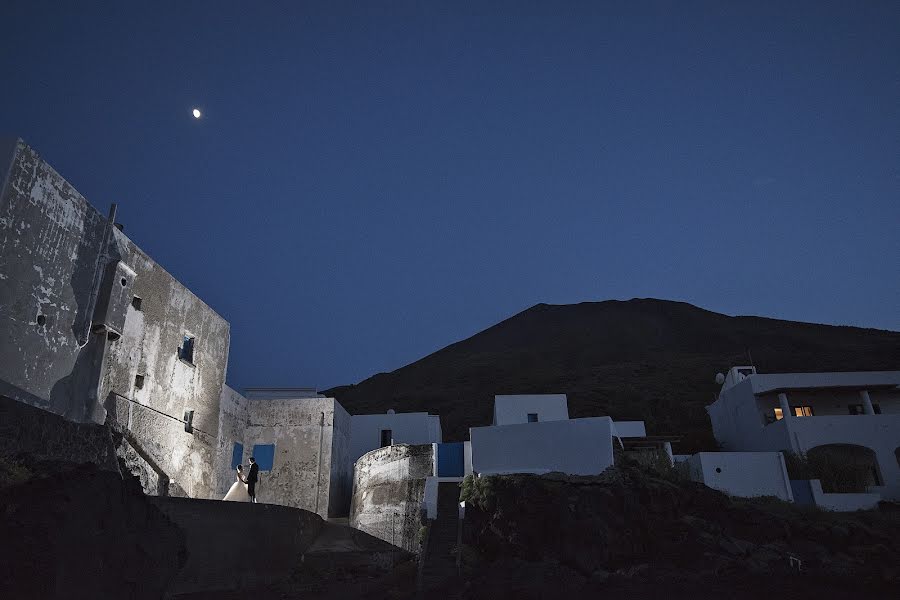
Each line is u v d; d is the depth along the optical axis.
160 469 25.59
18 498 12.47
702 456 30.62
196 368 30.50
